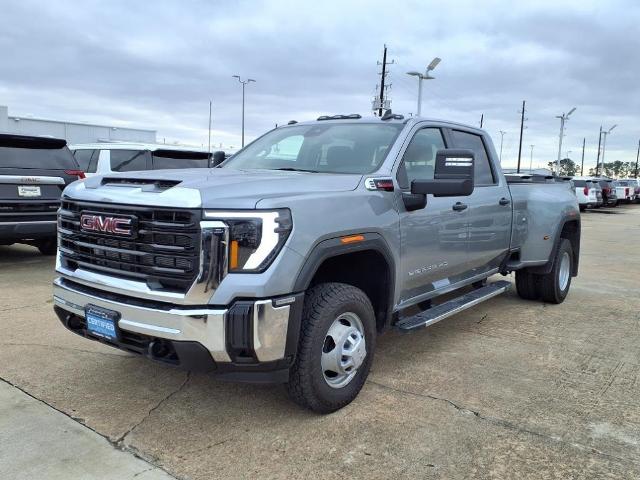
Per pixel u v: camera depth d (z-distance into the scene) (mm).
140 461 2998
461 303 4984
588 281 8539
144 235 3111
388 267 3891
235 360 3012
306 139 4664
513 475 2926
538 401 3854
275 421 3479
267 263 2992
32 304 6047
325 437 3287
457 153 3803
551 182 6910
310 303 3369
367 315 3689
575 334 5496
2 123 36969
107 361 4414
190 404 3701
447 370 4422
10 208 7492
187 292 2957
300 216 3162
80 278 3420
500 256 5699
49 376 4105
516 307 6590
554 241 6391
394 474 2912
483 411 3674
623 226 20672
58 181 7949
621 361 4723
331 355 3482
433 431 3383
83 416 3498
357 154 4270
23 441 3176
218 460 3023
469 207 4891
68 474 2857
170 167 10727
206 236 2928
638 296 7410
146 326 3062
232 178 3432
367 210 3666
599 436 3367
